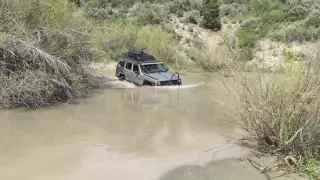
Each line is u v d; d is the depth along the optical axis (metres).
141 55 18.95
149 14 34.12
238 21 33.12
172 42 29.33
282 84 9.06
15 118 11.74
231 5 35.44
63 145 9.56
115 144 9.73
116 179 7.73
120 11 35.56
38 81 12.73
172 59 25.77
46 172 7.96
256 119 9.45
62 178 7.69
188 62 25.78
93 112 12.63
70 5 15.98
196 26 33.19
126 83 18.16
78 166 8.31
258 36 30.42
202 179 7.86
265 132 9.35
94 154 9.03
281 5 34.28
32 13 13.88
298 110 8.77
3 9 13.18
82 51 15.09
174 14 35.00
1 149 9.18
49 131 10.62
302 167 8.37
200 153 9.27
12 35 12.91
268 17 32.47
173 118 12.11
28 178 7.65
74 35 14.52
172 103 14.05
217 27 32.75
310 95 8.68
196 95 15.49
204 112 12.81
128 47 26.55
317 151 8.77
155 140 10.08
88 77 15.63
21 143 9.62
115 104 13.79
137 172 8.09
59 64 13.33
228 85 11.38
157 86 17.09
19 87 12.53
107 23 29.47
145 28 30.62
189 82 18.94
